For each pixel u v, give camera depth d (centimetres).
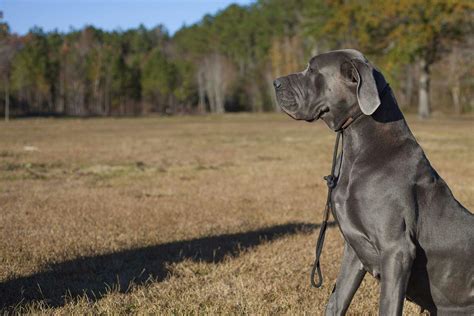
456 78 6347
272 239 764
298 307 512
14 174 1427
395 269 357
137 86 8650
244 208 982
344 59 387
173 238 766
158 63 8712
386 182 367
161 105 8888
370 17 4300
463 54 4912
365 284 583
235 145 2330
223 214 927
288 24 8956
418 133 2880
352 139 388
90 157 1853
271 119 5762
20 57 7156
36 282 574
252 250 698
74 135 3034
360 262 396
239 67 9819
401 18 4234
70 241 730
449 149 2012
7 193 1129
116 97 8369
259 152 2016
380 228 362
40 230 792
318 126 4034
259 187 1223
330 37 5397
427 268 372
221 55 9775
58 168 1569
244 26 9706
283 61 8356
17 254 667
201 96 8950
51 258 656
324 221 417
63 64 7850
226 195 1119
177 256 677
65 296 523
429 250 369
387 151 378
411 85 7538
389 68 4266
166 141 2564
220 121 5303
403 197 364
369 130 384
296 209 978
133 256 673
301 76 400
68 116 7062
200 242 742
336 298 405
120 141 2570
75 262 642
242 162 1709
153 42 12006
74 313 484
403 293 358
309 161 1723
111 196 1102
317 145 2308
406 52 4194
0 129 3706
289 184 1263
